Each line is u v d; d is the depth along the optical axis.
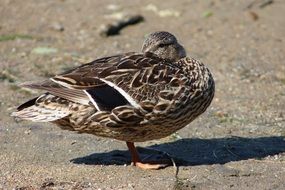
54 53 17.81
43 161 11.73
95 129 11.09
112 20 20.16
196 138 12.86
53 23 19.92
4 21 20.08
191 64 11.39
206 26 19.94
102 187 10.70
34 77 16.12
